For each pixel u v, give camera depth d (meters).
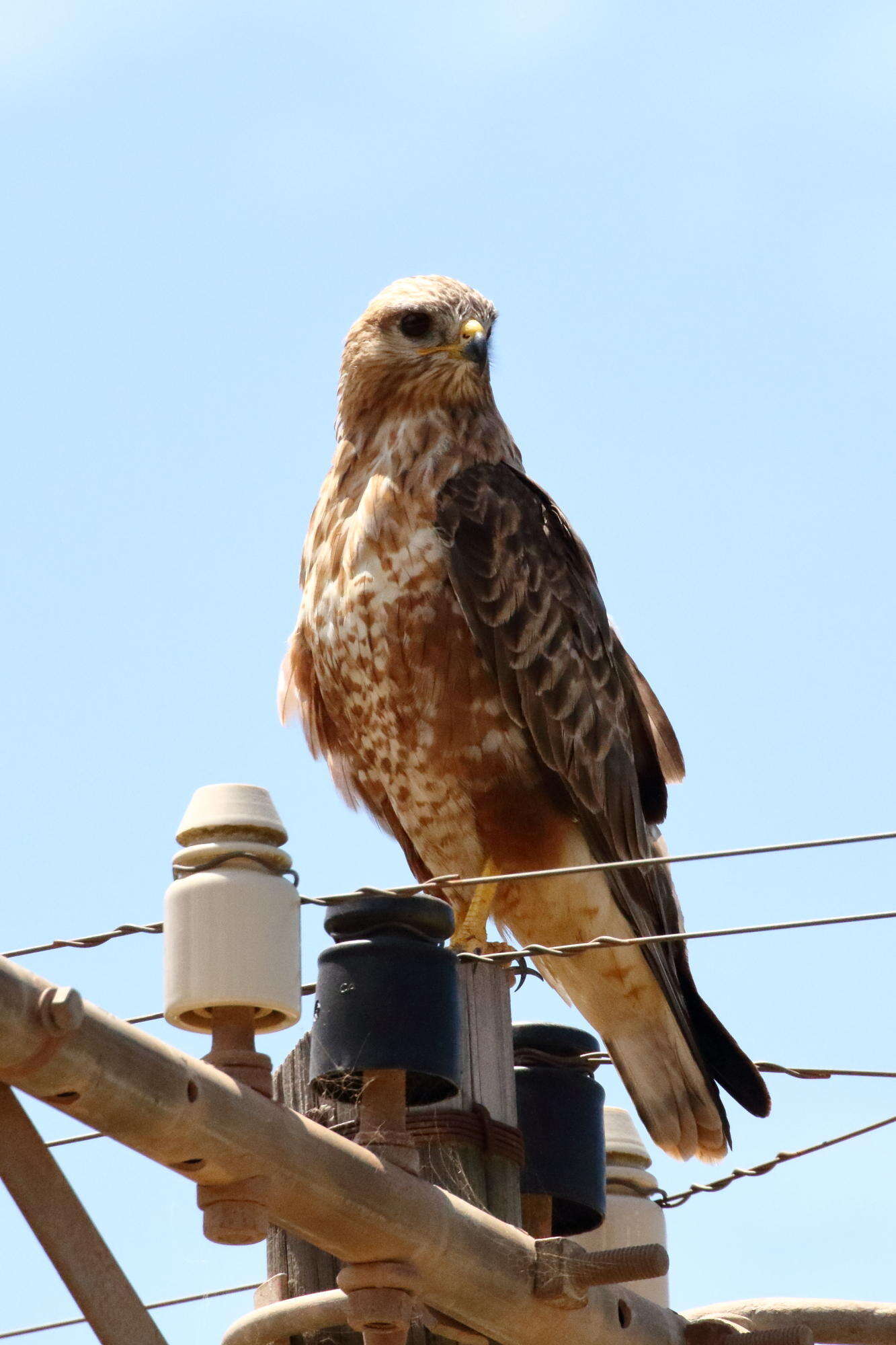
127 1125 7.48
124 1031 7.39
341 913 8.99
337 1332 9.63
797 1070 11.19
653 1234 11.37
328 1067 8.80
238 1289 10.40
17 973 7.00
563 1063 10.48
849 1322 10.41
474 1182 9.77
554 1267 9.08
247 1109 7.88
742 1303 10.49
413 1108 9.80
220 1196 7.95
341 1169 8.25
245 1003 8.25
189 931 8.35
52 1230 7.35
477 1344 9.45
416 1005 8.83
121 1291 7.42
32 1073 7.12
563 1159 10.25
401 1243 8.51
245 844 8.50
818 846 9.91
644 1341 9.86
